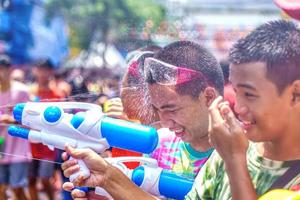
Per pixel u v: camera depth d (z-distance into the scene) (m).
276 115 2.28
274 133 2.29
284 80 2.26
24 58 14.55
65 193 4.34
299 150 2.30
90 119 2.67
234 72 2.32
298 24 2.45
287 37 2.29
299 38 2.29
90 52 16.55
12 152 6.89
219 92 2.89
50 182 7.53
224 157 2.28
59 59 15.50
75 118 2.69
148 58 2.90
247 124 2.31
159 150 3.05
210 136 2.31
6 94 7.20
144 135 2.66
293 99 2.28
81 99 3.83
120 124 2.67
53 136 2.70
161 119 2.93
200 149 2.95
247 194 2.22
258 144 2.42
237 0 12.47
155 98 2.90
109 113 3.21
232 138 2.25
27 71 13.95
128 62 3.41
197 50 2.90
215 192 2.50
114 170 2.57
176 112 2.88
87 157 2.56
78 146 2.69
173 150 3.03
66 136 2.70
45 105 2.75
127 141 2.67
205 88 2.87
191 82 2.85
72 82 8.84
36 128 2.73
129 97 3.15
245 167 2.25
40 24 15.23
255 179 2.35
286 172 2.30
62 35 15.78
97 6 16.08
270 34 2.31
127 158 2.83
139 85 3.13
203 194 2.53
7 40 14.48
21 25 14.70
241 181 2.23
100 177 2.57
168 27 6.41
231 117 2.28
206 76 2.87
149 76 2.88
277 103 2.27
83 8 16.31
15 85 7.28
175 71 2.84
